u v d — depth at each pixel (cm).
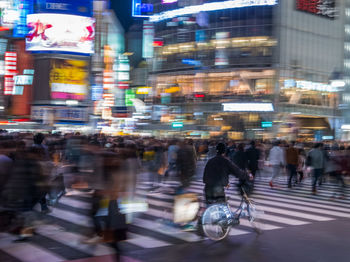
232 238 941
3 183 873
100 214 688
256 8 6625
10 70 6544
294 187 2078
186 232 994
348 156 1727
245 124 6594
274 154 2028
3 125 5281
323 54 7181
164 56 7412
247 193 992
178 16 7238
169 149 1944
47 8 6575
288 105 6569
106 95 8731
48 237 913
